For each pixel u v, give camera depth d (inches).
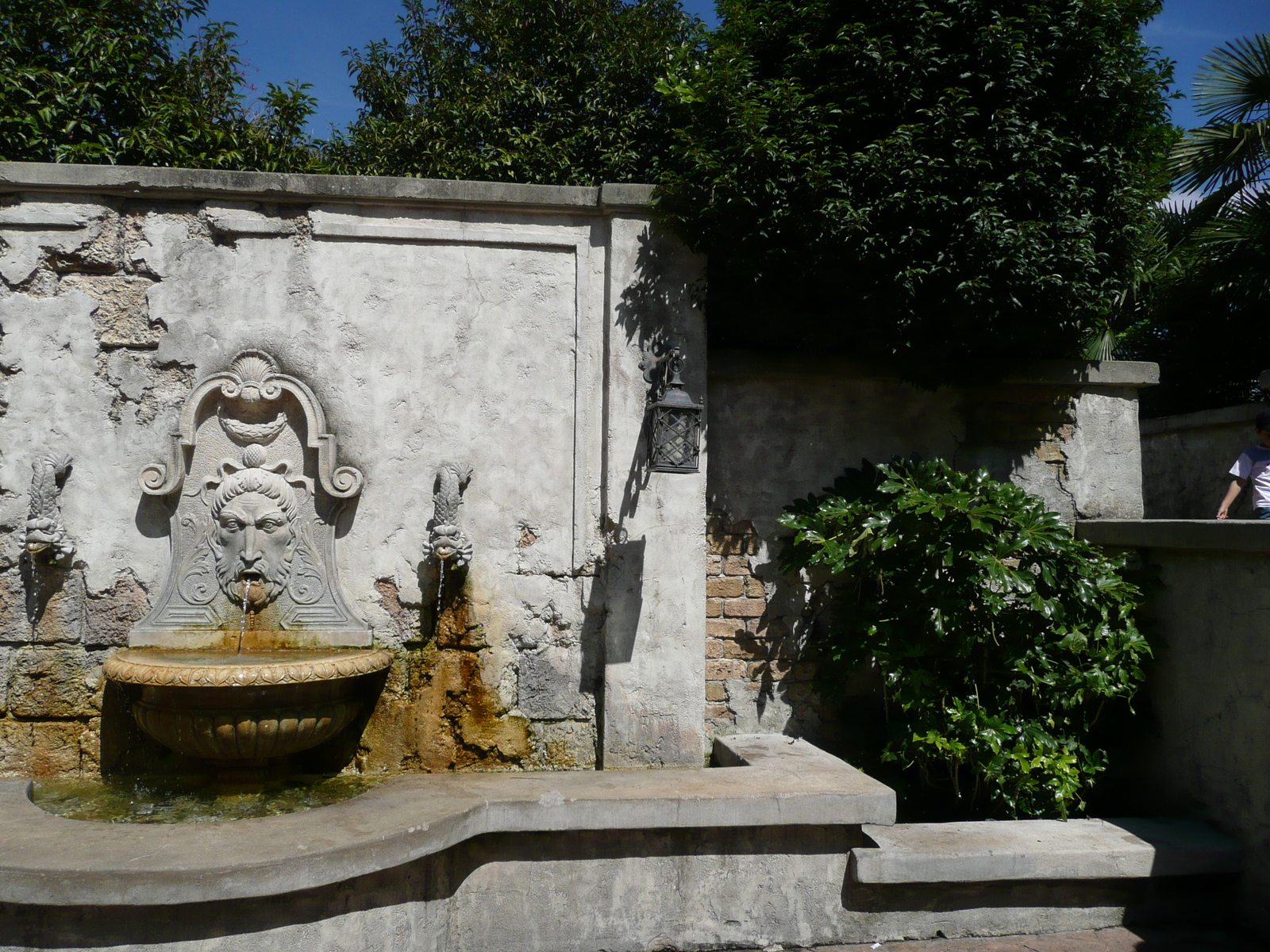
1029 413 190.4
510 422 170.7
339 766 162.9
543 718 167.8
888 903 138.3
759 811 133.3
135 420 163.2
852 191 156.9
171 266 164.7
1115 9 164.7
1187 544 155.4
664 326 171.6
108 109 264.5
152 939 109.0
